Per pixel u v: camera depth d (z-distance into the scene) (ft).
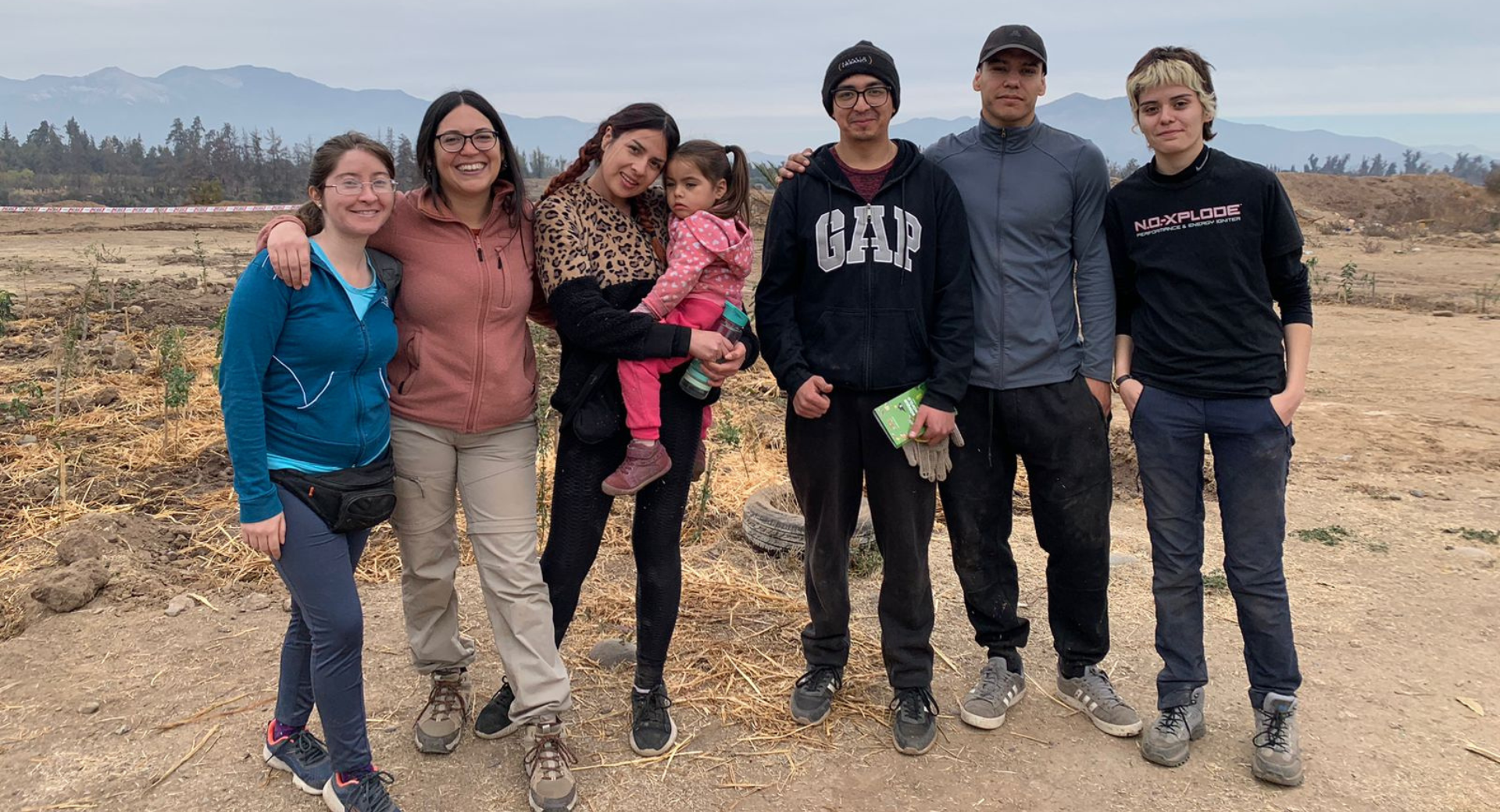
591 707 13.10
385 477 10.34
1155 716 13.23
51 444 22.88
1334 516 22.21
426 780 11.44
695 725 12.76
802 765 11.97
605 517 11.70
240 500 9.41
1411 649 15.56
